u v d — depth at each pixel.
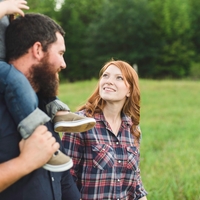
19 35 1.99
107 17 52.94
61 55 2.10
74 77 54.72
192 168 6.25
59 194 2.21
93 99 2.98
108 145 2.83
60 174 2.27
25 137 1.94
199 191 5.13
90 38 53.72
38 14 2.08
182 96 19.34
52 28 2.04
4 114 1.98
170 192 4.95
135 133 3.05
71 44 55.22
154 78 52.78
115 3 53.34
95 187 2.79
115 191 2.83
